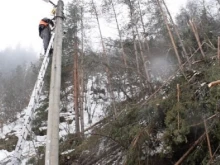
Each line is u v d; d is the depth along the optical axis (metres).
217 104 5.84
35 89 5.02
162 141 6.26
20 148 4.07
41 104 19.81
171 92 7.14
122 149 6.96
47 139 3.95
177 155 6.27
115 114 8.41
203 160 5.42
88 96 21.47
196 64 8.48
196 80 7.24
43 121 16.91
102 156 7.20
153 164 6.33
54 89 4.38
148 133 6.36
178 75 8.08
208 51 10.20
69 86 22.14
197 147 5.79
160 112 6.69
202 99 6.30
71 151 7.92
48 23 7.21
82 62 17.09
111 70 15.16
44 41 6.83
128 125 7.10
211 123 5.91
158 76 14.37
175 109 6.14
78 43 19.77
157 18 18.08
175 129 5.89
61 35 5.09
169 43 16.20
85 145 7.62
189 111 6.15
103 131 7.74
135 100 10.02
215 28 17.88
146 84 11.12
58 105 4.26
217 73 6.53
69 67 19.02
